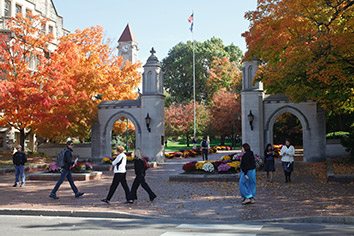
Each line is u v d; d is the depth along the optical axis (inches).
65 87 1003.9
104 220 373.1
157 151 1136.8
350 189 532.1
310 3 593.6
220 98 2358.5
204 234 293.3
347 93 668.1
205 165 684.1
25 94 948.6
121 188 597.9
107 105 1190.3
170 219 367.9
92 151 1200.2
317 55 581.3
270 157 637.3
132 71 1395.2
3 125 1030.4
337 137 1120.8
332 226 322.0
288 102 1037.2
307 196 476.4
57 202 467.8
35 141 1445.6
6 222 363.6
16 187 622.8
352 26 574.6
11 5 1341.0
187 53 2844.5
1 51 1012.5
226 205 432.8
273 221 347.6
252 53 735.1
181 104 2608.3
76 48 1253.7
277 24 654.5
